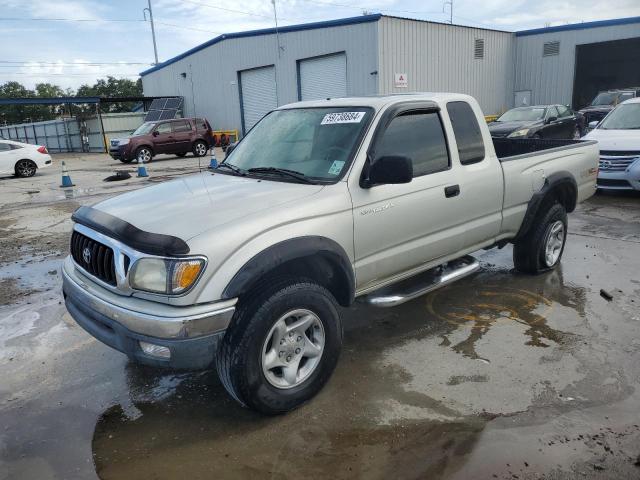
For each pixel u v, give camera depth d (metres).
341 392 3.53
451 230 4.31
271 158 4.07
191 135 23.56
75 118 36.69
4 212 10.66
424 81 24.00
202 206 3.27
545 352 3.98
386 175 3.39
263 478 2.77
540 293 5.14
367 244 3.63
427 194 3.99
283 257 3.05
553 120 16.64
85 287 3.29
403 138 3.95
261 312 3.03
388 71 22.53
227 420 3.28
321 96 25.19
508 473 2.73
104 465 2.92
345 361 3.95
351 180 3.54
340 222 3.42
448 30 24.45
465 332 4.37
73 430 3.24
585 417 3.17
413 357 3.98
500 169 4.67
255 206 3.22
